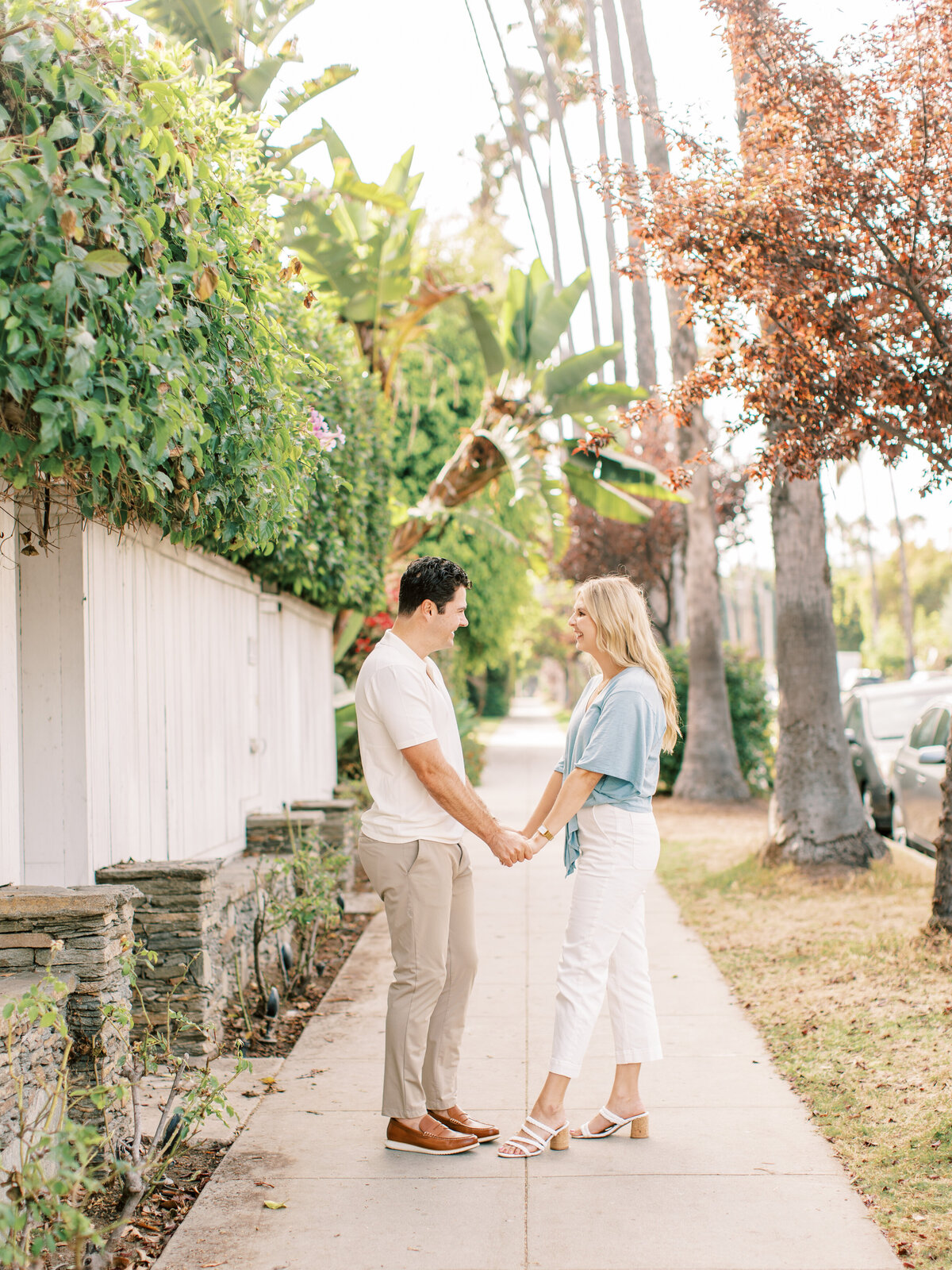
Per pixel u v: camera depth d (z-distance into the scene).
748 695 17.45
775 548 9.31
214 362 3.51
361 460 8.29
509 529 17.78
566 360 12.84
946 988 5.36
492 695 53.28
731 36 5.89
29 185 2.54
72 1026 3.50
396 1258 3.02
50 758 4.23
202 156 3.57
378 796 3.80
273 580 7.71
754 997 5.64
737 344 6.09
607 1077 4.56
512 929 7.69
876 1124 3.89
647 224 5.96
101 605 4.44
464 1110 4.19
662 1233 3.16
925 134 5.63
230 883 5.52
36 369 2.58
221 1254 3.06
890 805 11.16
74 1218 2.42
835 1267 2.95
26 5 2.73
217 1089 3.36
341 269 11.23
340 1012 5.61
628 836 3.76
